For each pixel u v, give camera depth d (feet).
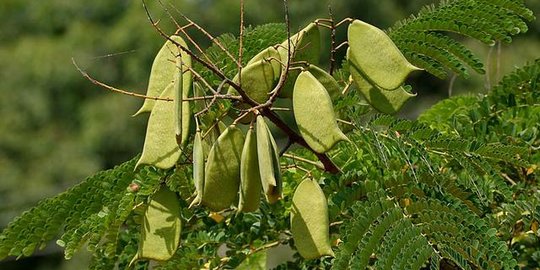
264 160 4.13
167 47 4.49
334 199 4.46
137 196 4.57
